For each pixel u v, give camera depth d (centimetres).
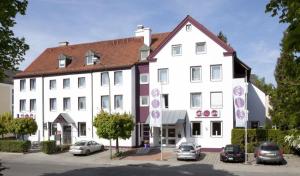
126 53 4631
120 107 4369
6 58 1421
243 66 4166
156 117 3478
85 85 4603
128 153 3862
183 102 4050
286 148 3656
